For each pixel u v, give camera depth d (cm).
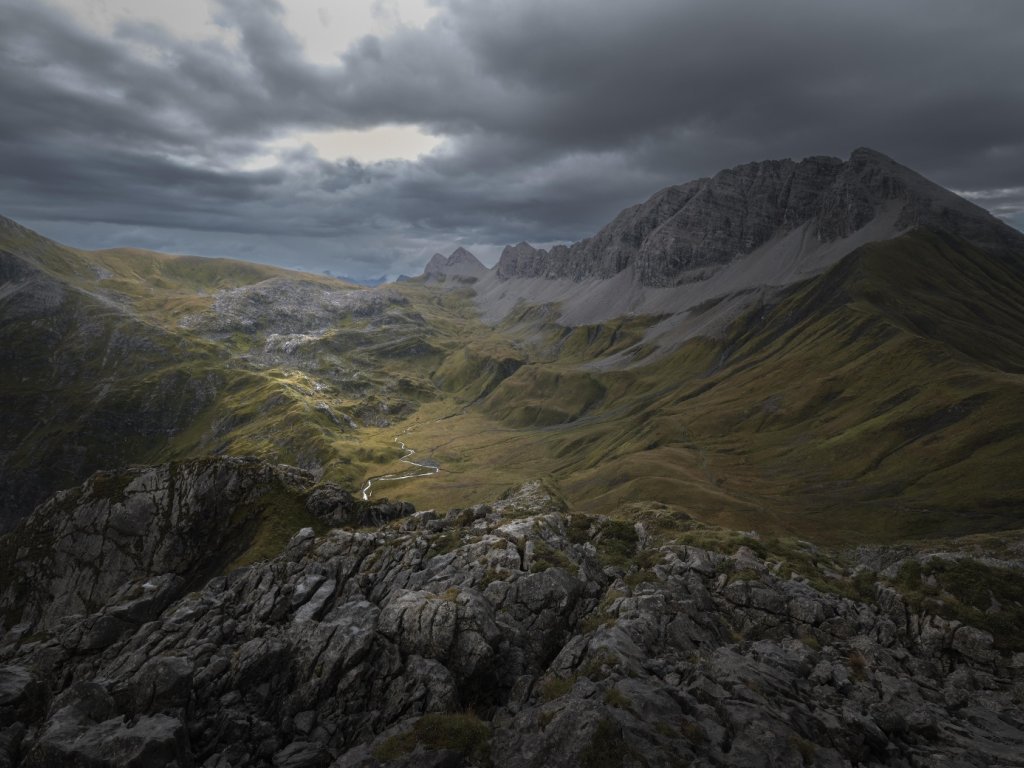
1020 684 3177
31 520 10025
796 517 15350
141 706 2698
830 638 3562
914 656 3553
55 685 3897
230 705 2819
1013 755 2300
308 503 9044
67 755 2266
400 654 3088
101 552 9181
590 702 2256
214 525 9125
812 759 2086
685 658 2961
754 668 2756
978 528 12988
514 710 2688
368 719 2770
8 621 8931
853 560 7156
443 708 2716
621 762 1975
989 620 3662
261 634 3675
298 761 2542
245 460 9850
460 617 3209
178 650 3531
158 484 9688
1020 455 15562
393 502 9106
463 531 5072
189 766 2453
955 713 2817
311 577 4331
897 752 2280
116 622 4431
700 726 2220
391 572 4438
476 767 2180
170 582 4931
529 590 3747
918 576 4197
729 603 3934
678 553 4666
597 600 3844
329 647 3114
